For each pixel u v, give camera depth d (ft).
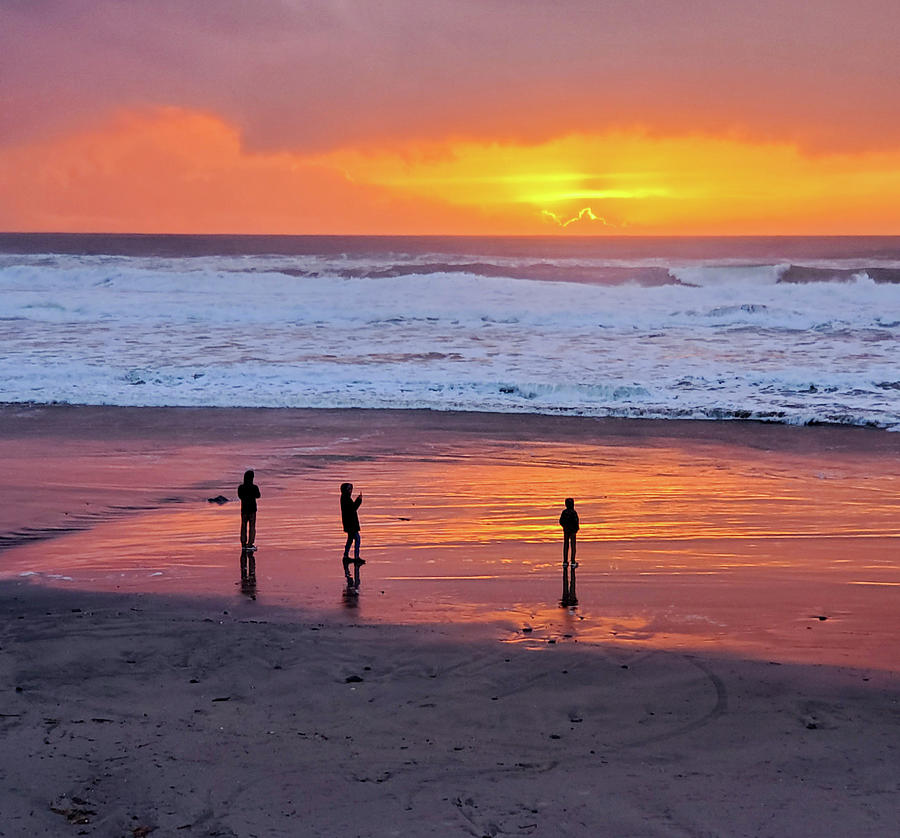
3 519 52.80
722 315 137.59
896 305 146.51
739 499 57.11
